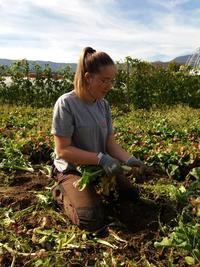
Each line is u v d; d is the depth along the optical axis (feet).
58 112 3.67
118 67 12.51
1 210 4.00
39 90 12.57
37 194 4.33
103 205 3.94
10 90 12.65
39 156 5.65
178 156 5.11
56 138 3.68
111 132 4.06
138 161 3.88
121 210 3.85
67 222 3.69
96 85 3.53
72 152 3.63
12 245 3.34
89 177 3.54
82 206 3.49
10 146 5.63
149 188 4.42
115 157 4.00
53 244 3.38
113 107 11.59
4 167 5.15
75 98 3.73
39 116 9.69
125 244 3.33
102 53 3.51
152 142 6.42
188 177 4.73
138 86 12.37
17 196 4.33
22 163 5.27
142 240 3.37
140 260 3.10
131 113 10.59
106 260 3.09
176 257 3.12
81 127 3.73
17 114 10.03
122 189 3.91
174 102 12.41
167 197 4.12
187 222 3.61
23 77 12.61
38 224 3.73
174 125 8.29
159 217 3.64
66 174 3.82
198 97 12.34
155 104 12.30
